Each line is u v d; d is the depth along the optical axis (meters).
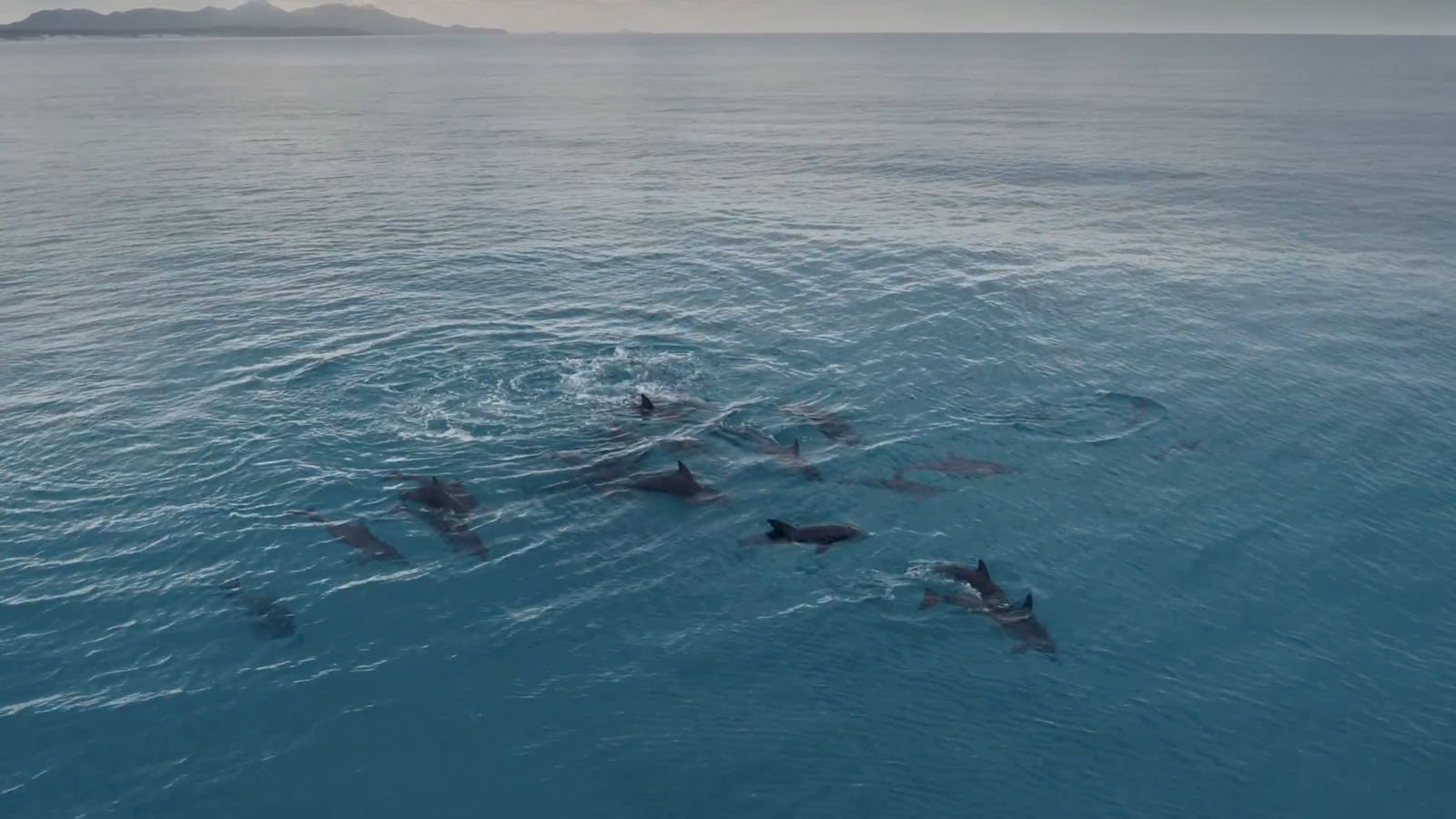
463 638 16.08
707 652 15.83
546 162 60.12
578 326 28.91
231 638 15.89
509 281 33.44
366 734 14.09
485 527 18.89
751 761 13.77
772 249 37.91
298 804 12.91
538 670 15.43
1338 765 13.71
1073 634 16.22
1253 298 32.97
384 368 25.53
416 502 19.53
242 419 22.75
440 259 36.28
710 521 19.23
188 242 38.91
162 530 18.59
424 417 22.95
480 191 50.09
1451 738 14.23
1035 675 15.30
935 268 35.50
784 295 32.16
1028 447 22.17
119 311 30.22
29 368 25.64
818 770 13.62
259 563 17.72
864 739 14.15
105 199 47.66
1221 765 13.69
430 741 14.02
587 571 17.80
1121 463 21.58
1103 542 18.70
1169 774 13.55
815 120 86.06
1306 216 45.50
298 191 49.97
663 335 28.25
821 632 16.27
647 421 22.86
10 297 31.66
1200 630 16.41
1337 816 12.90
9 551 17.81
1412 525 19.52
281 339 27.58
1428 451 22.45
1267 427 23.45
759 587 17.41
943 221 43.53
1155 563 18.11
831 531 18.61
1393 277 35.84
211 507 19.31
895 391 24.83
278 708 14.51
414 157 62.41
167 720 14.22
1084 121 84.50
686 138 72.44
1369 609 17.03
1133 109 95.12
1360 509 20.03
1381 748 14.03
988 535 18.84
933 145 68.50
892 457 21.58
